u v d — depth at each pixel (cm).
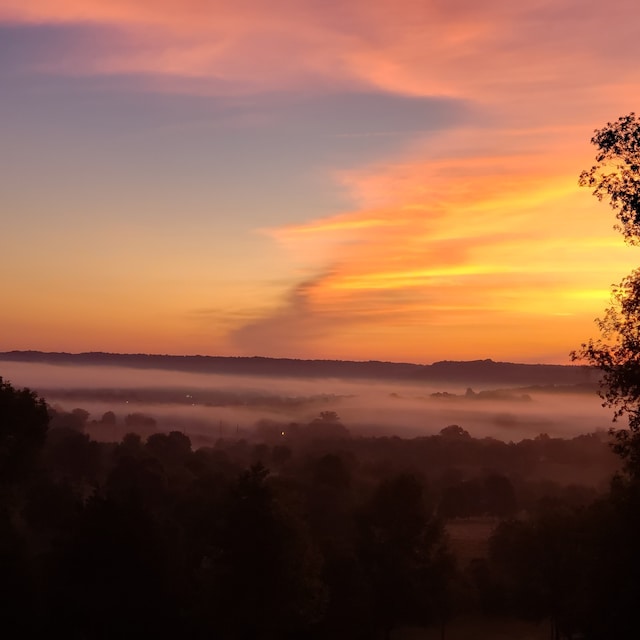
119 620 3909
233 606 4066
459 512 13362
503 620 7719
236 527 4103
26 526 6950
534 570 6731
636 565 2961
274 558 4075
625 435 2892
